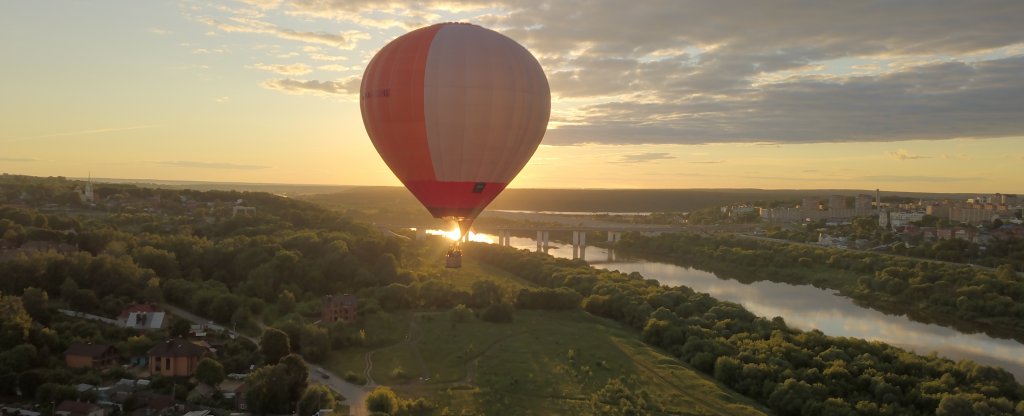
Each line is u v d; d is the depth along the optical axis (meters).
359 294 161.88
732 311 158.50
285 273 167.38
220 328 133.88
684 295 174.62
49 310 128.12
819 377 111.06
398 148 93.00
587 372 119.44
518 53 92.25
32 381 97.19
